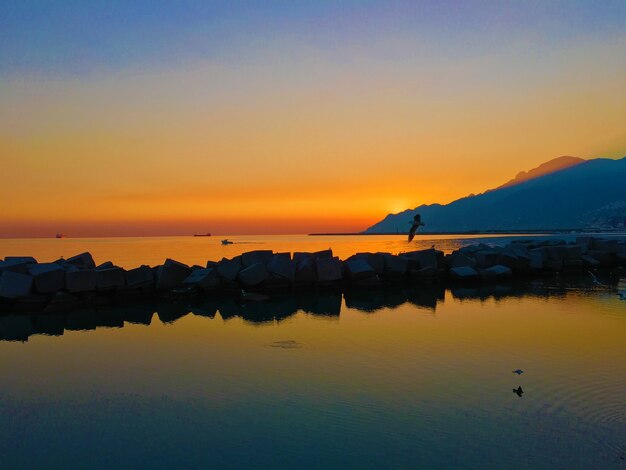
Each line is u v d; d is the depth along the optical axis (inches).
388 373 475.2
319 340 608.4
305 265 1066.7
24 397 429.4
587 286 1097.4
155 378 474.0
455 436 343.6
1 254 2672.2
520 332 634.2
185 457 321.4
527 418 369.4
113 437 351.3
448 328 664.4
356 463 311.1
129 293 956.6
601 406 389.4
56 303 872.3
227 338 629.6
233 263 1029.2
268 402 408.8
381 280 1112.8
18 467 312.2
